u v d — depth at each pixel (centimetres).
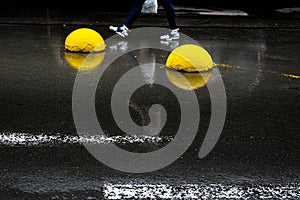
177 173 426
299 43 1022
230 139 504
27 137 495
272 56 900
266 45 994
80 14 1259
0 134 500
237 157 461
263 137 512
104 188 396
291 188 404
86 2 1391
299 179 420
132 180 411
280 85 709
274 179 419
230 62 845
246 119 562
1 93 633
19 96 623
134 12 990
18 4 1376
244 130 529
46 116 555
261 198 387
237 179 418
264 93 667
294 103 627
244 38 1055
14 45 923
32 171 421
